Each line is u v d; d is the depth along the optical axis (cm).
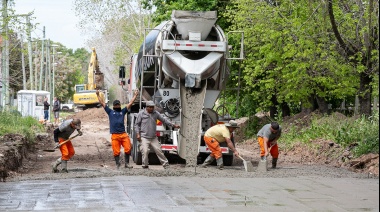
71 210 1222
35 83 7831
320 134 2709
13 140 2486
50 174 1828
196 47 2119
